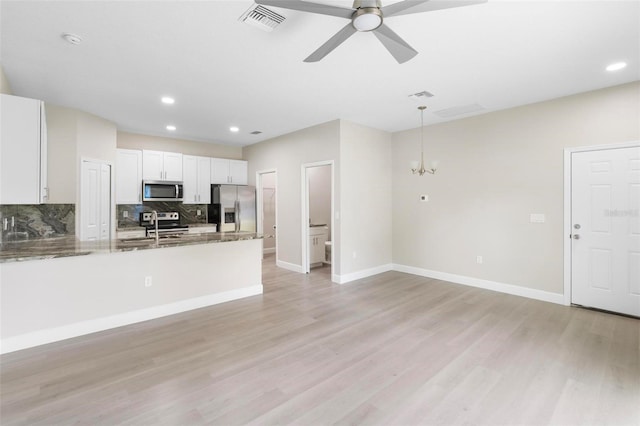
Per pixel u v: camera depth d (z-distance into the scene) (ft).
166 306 11.49
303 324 10.63
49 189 12.91
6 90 10.27
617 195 11.30
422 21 7.27
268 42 8.25
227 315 11.51
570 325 10.43
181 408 6.27
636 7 6.70
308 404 6.41
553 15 7.04
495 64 9.53
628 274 11.14
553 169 12.70
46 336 9.13
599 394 6.69
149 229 18.11
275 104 13.33
